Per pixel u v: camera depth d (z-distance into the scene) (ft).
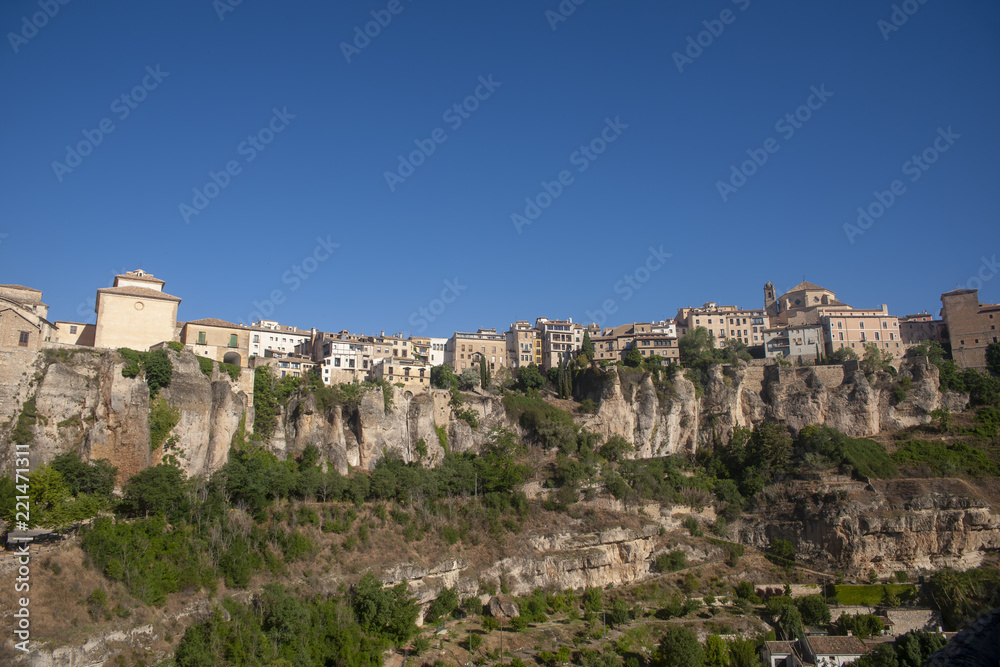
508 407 611.47
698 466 631.56
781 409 645.10
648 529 530.27
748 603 471.62
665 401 647.15
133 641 298.76
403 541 448.24
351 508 448.65
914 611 449.06
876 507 529.86
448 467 522.88
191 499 379.35
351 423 519.60
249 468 424.87
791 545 541.34
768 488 586.86
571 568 484.74
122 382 388.57
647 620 447.42
